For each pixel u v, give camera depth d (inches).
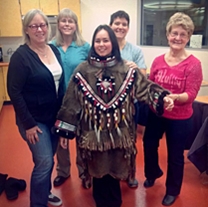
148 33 204.2
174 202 81.7
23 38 65.0
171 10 182.1
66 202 83.0
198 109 94.6
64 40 82.4
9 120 166.2
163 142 124.6
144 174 97.1
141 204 81.3
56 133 65.0
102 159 63.9
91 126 62.1
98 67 61.4
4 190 89.0
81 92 61.5
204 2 153.7
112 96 60.8
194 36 160.6
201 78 69.1
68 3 200.8
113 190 71.8
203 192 87.1
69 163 93.5
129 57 84.6
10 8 192.4
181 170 77.8
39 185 68.1
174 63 70.8
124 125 62.9
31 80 61.8
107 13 210.5
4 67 197.9
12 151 120.3
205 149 90.3
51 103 66.9
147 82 63.8
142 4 202.5
